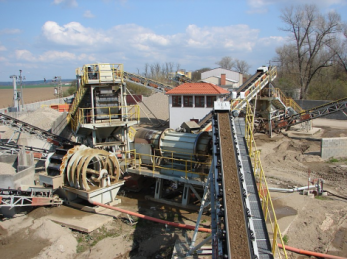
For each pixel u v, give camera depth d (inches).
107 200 679.7
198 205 649.0
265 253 316.2
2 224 614.5
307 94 2361.0
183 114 1427.2
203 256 445.4
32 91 6427.2
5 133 1352.1
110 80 828.0
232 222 323.0
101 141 892.6
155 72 5403.5
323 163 936.9
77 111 924.0
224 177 389.4
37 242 541.3
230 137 468.1
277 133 1407.5
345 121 1811.0
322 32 2160.4
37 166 968.3
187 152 639.8
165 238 533.0
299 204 635.5
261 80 1205.7
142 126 1752.0
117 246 521.7
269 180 799.1
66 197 694.5
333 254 475.5
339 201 660.1
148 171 696.4
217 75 2733.8
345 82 2301.9
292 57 2583.7
